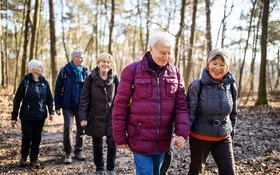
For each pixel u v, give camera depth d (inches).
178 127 119.0
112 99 188.2
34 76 213.6
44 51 1375.5
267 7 566.3
